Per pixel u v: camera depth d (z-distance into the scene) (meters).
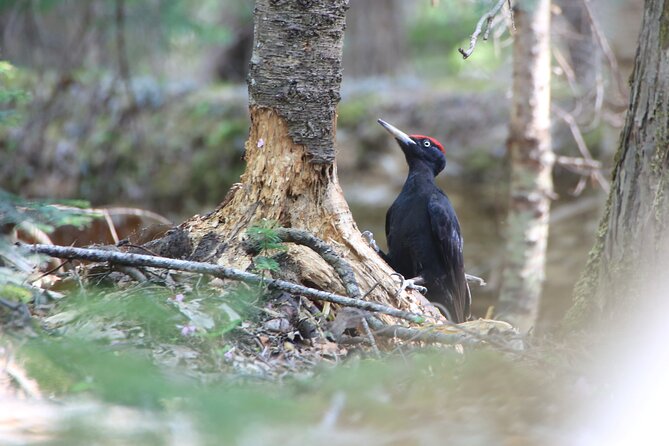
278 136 9.98
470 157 23.25
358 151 23.81
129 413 6.41
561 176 22.45
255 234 9.42
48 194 23.27
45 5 21.47
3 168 23.09
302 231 9.80
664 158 9.40
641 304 9.51
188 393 6.37
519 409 7.20
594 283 10.43
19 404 6.61
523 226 17.03
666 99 9.38
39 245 8.89
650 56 9.52
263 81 9.91
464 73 27.00
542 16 16.38
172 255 9.92
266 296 9.33
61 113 24.03
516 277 17.17
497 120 23.52
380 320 9.52
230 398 6.12
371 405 7.02
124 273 9.30
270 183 10.00
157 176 24.12
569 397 7.43
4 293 8.49
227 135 24.30
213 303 8.76
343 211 10.27
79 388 6.85
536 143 16.78
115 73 24.64
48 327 8.16
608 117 18.23
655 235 9.45
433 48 34.31
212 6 29.42
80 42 23.84
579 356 8.48
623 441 6.82
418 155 12.88
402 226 12.55
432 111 23.92
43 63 23.72
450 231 12.38
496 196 22.86
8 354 7.22
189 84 25.83
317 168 10.07
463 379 7.68
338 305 9.55
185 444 5.93
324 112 10.01
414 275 12.62
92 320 8.32
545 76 16.62
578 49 20.80
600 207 21.78
